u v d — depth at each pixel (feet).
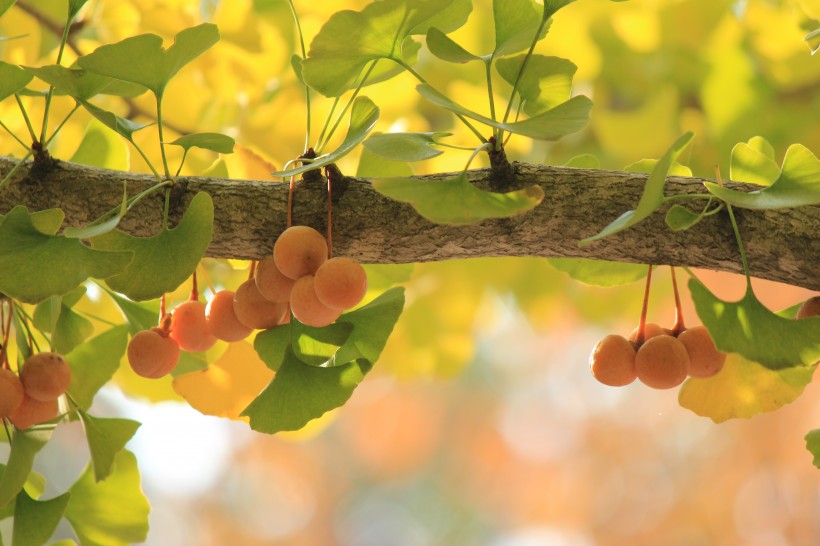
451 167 7.38
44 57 7.14
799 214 5.82
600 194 5.86
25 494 5.92
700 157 8.47
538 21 5.77
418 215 5.88
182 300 6.69
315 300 5.66
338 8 7.22
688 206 5.84
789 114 8.18
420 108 8.34
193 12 7.06
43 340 6.36
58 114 6.89
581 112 5.61
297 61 6.09
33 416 5.83
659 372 5.82
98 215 5.94
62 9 7.04
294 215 5.90
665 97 8.11
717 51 8.15
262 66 7.15
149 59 5.72
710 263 5.86
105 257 5.59
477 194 5.52
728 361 5.98
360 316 5.87
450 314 8.89
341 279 5.64
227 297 5.87
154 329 5.92
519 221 5.87
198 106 7.16
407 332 8.85
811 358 5.59
